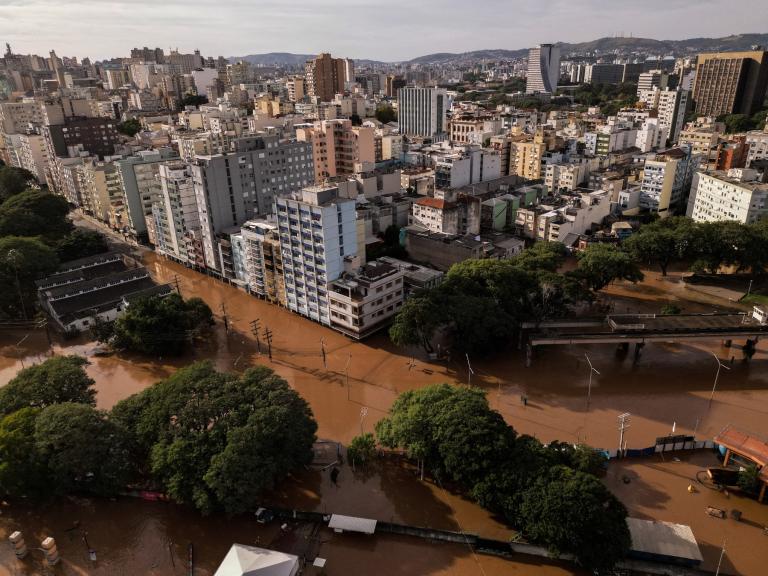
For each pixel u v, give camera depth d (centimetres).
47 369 9675
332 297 13062
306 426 8531
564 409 10381
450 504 8219
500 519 7900
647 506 8031
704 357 12044
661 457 9012
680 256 15675
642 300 15012
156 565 7375
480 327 11362
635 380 11262
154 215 19312
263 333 13862
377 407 10700
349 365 12200
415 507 8200
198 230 17912
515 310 12519
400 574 7100
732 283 15862
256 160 17525
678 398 10631
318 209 12412
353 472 8969
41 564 7438
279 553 6931
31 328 14538
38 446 7825
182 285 17212
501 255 16775
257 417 8100
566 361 12056
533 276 13038
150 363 12738
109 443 8019
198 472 7656
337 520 7712
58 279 15850
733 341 12656
